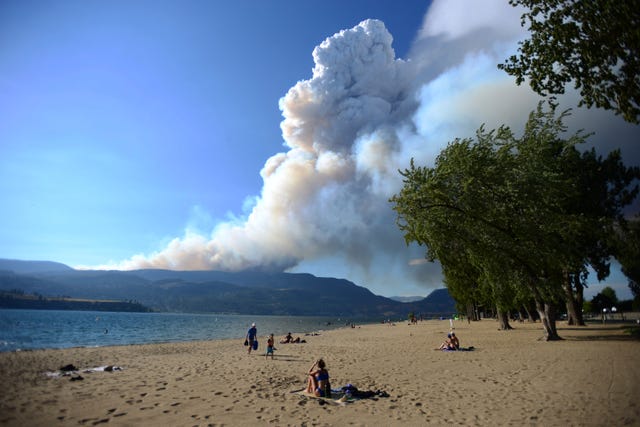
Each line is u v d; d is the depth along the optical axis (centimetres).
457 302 6719
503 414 967
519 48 1256
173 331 9069
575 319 4678
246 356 2673
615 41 1002
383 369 1873
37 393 1305
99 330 8644
